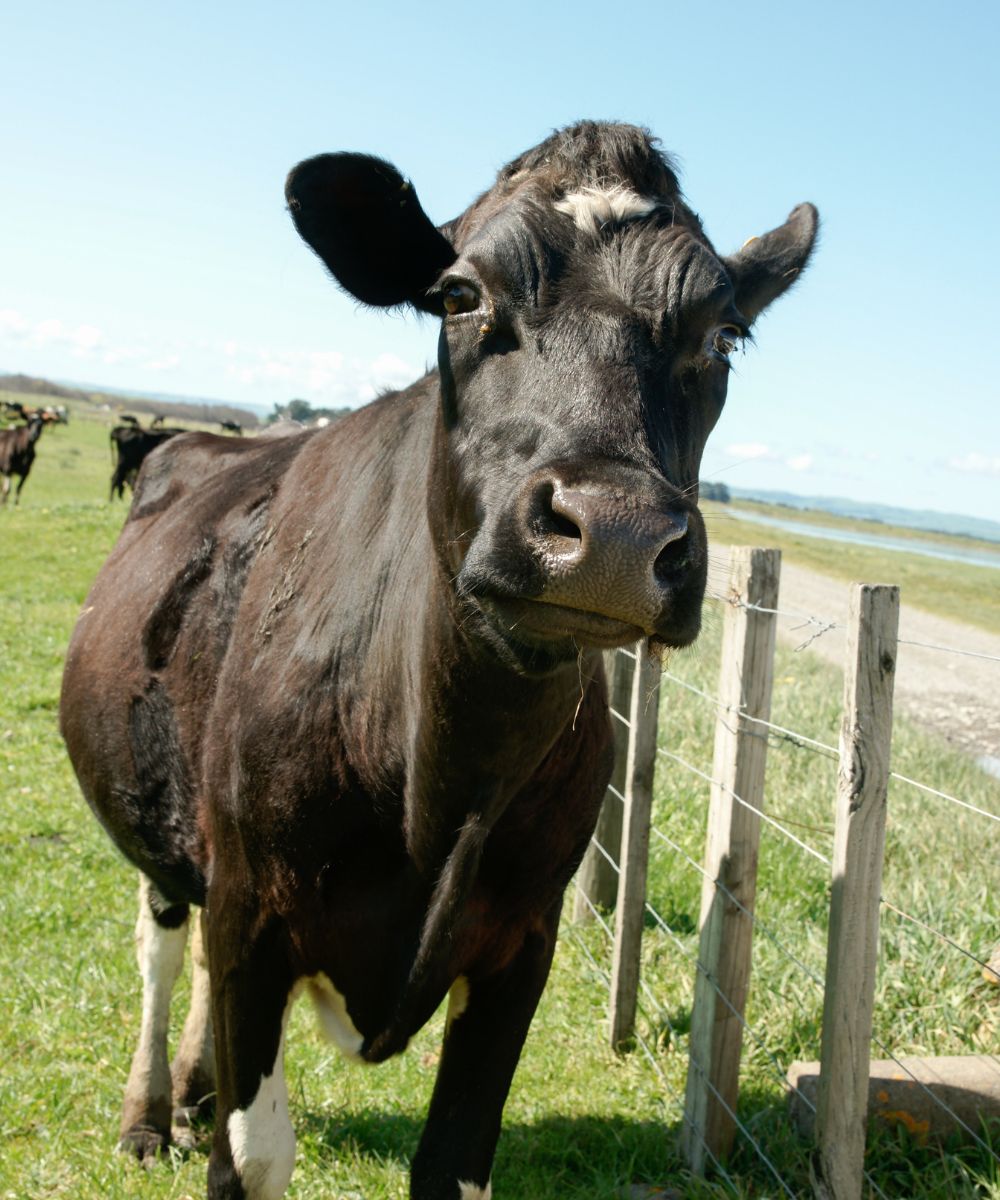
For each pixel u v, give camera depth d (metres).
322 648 3.26
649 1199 4.00
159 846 4.18
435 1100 3.36
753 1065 4.69
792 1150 4.07
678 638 2.35
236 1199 3.24
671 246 2.65
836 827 3.42
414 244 3.09
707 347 2.72
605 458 2.30
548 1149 4.27
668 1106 4.61
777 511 115.38
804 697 10.98
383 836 3.16
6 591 17.27
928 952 5.11
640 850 4.93
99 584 5.14
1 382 166.25
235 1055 3.30
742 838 4.07
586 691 3.25
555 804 3.19
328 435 4.00
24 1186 4.02
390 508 3.32
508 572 2.30
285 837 3.20
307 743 3.19
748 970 4.11
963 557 66.94
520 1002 3.35
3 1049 4.92
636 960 5.00
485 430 2.58
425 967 3.00
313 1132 4.37
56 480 44.41
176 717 3.95
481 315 2.65
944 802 7.84
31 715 10.56
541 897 3.29
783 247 3.55
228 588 3.88
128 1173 4.14
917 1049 4.55
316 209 3.02
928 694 15.18
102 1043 4.97
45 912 6.26
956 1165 3.88
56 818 7.84
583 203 2.69
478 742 2.83
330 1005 3.36
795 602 23.16
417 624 2.95
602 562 2.14
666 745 9.08
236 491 4.30
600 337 2.50
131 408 129.62
